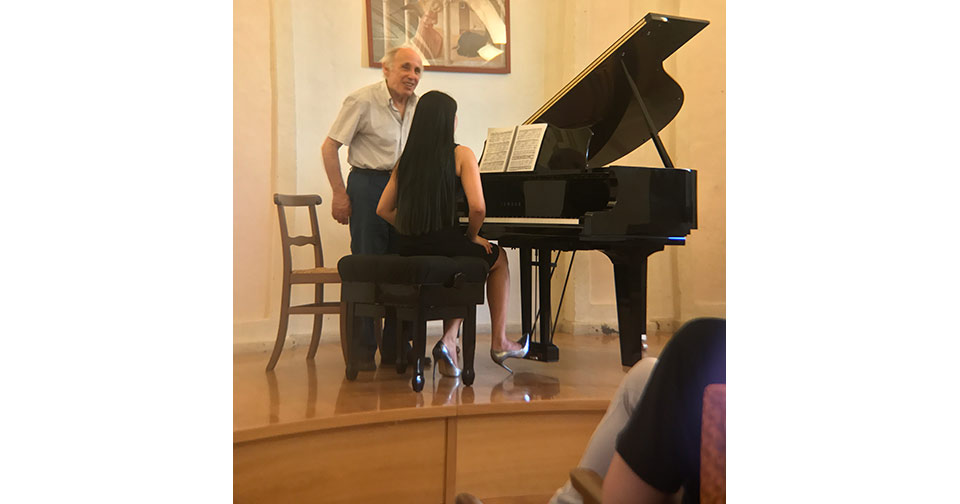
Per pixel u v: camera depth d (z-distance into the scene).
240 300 4.50
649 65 3.98
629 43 3.84
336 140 4.20
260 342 4.54
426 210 3.42
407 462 2.83
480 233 3.88
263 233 4.65
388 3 5.21
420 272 3.11
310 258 4.95
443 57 5.42
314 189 5.01
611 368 3.90
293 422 2.61
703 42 5.63
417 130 3.46
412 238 3.49
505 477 2.93
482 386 3.34
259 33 4.66
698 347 1.02
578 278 5.57
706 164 5.66
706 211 5.68
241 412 2.75
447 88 5.46
